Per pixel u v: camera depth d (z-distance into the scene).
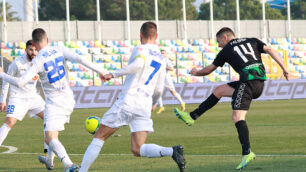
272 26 100.25
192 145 24.09
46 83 16.30
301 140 24.84
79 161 19.98
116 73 14.74
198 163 18.55
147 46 14.98
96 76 78.81
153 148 14.73
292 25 102.62
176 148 14.38
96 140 15.07
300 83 70.88
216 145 23.83
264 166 17.47
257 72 17.44
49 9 137.88
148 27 15.08
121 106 14.84
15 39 85.06
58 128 16.39
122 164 18.83
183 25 94.06
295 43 99.06
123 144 25.25
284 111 46.47
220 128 32.19
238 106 17.38
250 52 17.58
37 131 33.94
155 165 18.42
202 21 96.00
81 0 134.75
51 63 16.09
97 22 89.81
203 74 18.42
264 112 45.75
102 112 50.91
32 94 21.52
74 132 32.19
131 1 135.25
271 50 17.64
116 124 14.93
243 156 16.97
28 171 18.03
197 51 91.00
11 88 21.27
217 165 18.02
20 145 26.11
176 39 94.19
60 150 16.16
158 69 15.03
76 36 88.75
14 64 20.83
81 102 58.25
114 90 60.69
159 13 139.00
